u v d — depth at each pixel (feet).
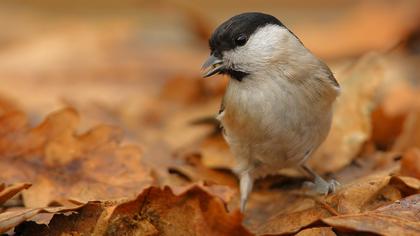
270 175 17.54
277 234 12.22
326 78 15.48
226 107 16.02
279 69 15.38
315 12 40.29
